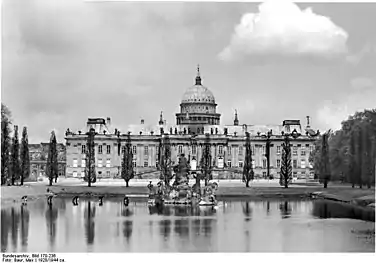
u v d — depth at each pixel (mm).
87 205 198500
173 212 175250
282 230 138500
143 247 119062
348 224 147375
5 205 197375
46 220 155875
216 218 159250
